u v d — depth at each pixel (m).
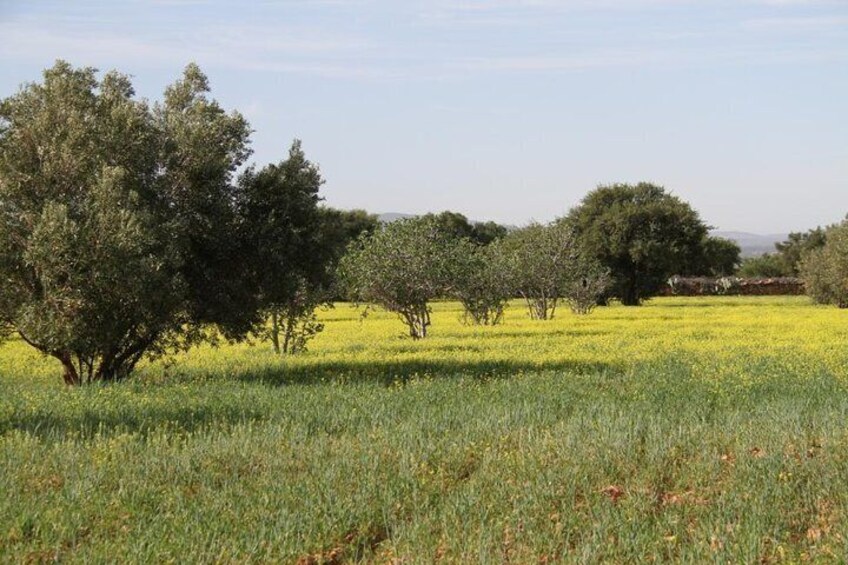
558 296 57.31
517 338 34.94
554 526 9.12
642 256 82.50
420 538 8.72
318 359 26.77
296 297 28.09
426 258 37.34
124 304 19.75
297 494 9.97
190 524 8.92
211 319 22.44
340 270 38.00
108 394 17.33
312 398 16.78
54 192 20.19
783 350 27.28
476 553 8.32
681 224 85.31
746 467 10.80
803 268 72.44
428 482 10.59
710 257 90.75
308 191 23.31
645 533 8.69
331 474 10.53
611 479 10.84
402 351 29.84
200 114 22.17
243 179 22.94
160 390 18.33
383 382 20.16
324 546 8.77
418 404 15.88
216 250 22.25
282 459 11.59
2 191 19.83
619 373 21.75
